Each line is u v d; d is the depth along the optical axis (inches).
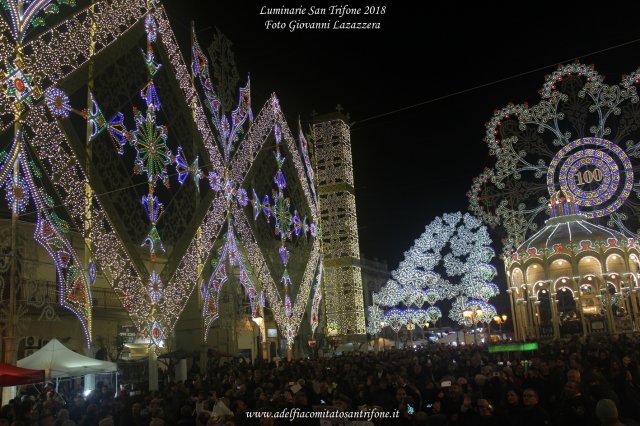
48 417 424.8
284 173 1384.1
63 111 746.2
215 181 1069.1
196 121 1029.8
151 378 852.0
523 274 1667.1
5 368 521.3
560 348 890.7
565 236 1659.7
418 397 460.1
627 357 593.0
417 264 1673.2
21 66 697.6
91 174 775.7
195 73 1074.1
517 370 562.3
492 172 1631.4
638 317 1571.1
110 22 838.5
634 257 1588.3
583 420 339.3
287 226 1357.0
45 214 712.4
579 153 1565.0
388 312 1708.9
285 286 1318.9
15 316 709.3
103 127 807.1
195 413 488.7
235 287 1382.9
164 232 928.3
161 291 887.7
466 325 1646.2
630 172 1513.3
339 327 1460.4
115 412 510.9
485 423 370.9
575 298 1657.2
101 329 1135.6
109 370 758.5
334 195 1528.1
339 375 701.9
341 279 1483.8
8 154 681.6
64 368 720.3
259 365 988.6
